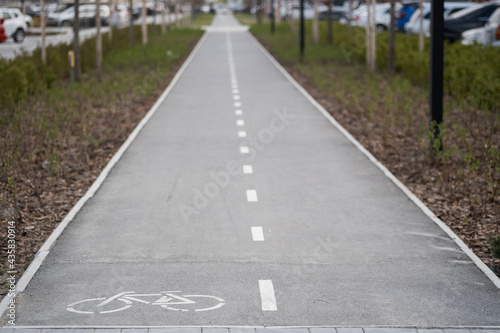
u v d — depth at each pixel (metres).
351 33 43.19
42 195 12.30
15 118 17.12
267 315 7.25
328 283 8.14
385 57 31.92
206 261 8.87
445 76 22.25
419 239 9.77
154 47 44.91
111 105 22.98
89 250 9.28
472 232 10.27
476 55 23.08
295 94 25.52
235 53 44.56
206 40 58.38
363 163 14.60
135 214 10.98
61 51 30.81
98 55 28.73
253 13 145.12
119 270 8.55
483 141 16.55
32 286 8.02
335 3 81.12
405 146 16.58
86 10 63.78
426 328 6.91
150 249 9.33
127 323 7.04
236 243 9.58
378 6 50.72
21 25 44.06
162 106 22.73
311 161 14.80
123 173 13.71
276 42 51.66
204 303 7.55
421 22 29.11
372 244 9.55
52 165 14.23
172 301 7.60
